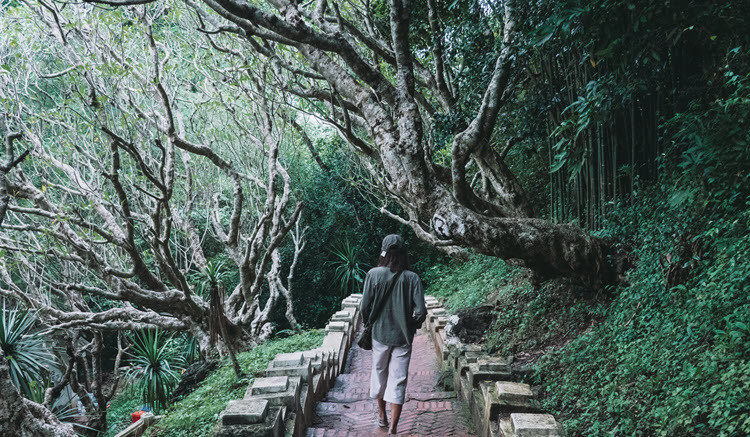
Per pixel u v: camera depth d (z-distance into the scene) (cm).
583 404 415
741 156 402
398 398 449
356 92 629
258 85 843
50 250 778
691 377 329
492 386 444
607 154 670
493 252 569
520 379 500
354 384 660
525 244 561
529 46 546
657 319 443
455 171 669
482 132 651
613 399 380
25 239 940
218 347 914
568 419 406
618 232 612
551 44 577
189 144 823
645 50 430
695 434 310
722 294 375
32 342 768
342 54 586
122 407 1116
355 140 737
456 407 533
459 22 761
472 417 484
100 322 841
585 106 479
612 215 642
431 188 580
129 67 745
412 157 583
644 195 607
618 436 354
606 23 417
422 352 850
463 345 628
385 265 464
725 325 361
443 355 699
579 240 573
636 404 371
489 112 645
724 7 388
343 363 771
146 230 849
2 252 702
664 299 460
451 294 1180
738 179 415
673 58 566
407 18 607
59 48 884
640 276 531
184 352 1091
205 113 1051
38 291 828
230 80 862
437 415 509
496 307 750
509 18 619
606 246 587
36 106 928
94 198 834
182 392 823
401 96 610
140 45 929
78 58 766
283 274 1689
